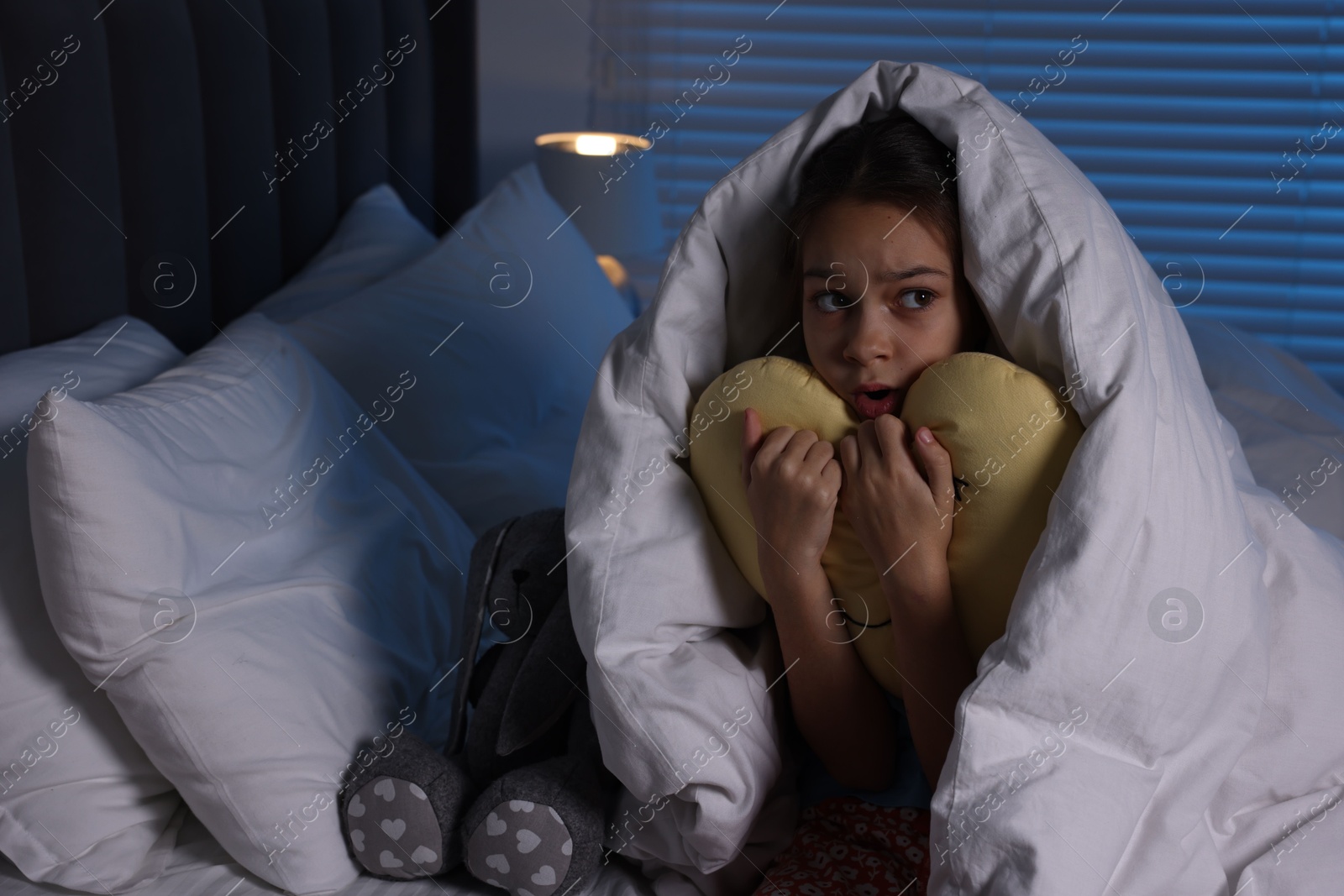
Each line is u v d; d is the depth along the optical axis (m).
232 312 1.62
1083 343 0.80
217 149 1.55
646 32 2.40
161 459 1.00
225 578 1.01
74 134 1.27
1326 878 0.84
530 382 1.66
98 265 1.33
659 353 0.97
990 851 0.75
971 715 0.78
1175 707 0.80
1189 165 2.34
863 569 0.91
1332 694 0.90
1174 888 0.79
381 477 1.31
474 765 1.04
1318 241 2.33
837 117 0.94
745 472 0.91
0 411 1.04
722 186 0.96
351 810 0.96
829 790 1.06
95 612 0.91
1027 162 0.85
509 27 2.40
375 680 1.07
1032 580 0.79
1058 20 2.30
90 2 1.28
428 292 1.64
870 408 0.92
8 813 0.94
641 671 0.89
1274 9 2.24
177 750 0.94
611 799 1.04
